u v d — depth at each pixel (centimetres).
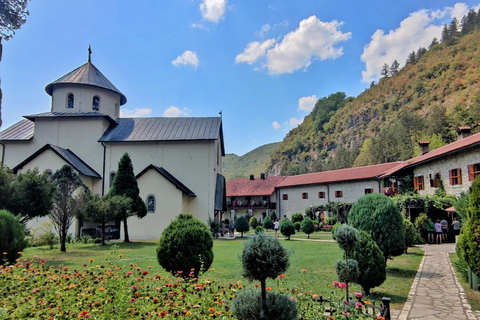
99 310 485
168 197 2389
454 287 877
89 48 3077
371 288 879
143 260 1269
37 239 1898
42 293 570
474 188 749
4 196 1412
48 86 2873
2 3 629
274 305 384
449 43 13525
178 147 2766
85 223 2375
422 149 2873
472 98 8425
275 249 407
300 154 14138
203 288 603
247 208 5250
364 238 804
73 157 2622
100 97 2927
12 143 2761
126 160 2138
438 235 1962
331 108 15725
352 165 9200
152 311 481
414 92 11850
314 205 4184
